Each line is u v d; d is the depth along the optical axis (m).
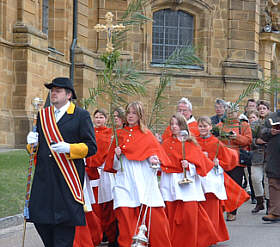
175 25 29.33
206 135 8.88
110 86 9.14
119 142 7.38
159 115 9.59
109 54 9.62
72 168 6.17
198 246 7.79
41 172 6.17
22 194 11.14
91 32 26.70
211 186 8.21
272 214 10.17
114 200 7.16
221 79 29.28
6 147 19.67
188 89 28.77
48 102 7.25
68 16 24.69
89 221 7.53
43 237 6.35
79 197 6.17
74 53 25.00
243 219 10.62
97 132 8.50
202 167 7.86
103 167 8.24
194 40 29.48
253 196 12.92
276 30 34.69
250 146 11.42
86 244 6.91
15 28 20.33
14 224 9.45
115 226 8.10
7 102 20.14
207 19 29.38
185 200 7.71
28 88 20.33
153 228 7.04
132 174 7.21
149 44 28.33
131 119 7.43
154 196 7.14
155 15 29.00
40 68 21.17
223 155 8.69
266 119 10.24
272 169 10.00
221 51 29.58
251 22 29.91
